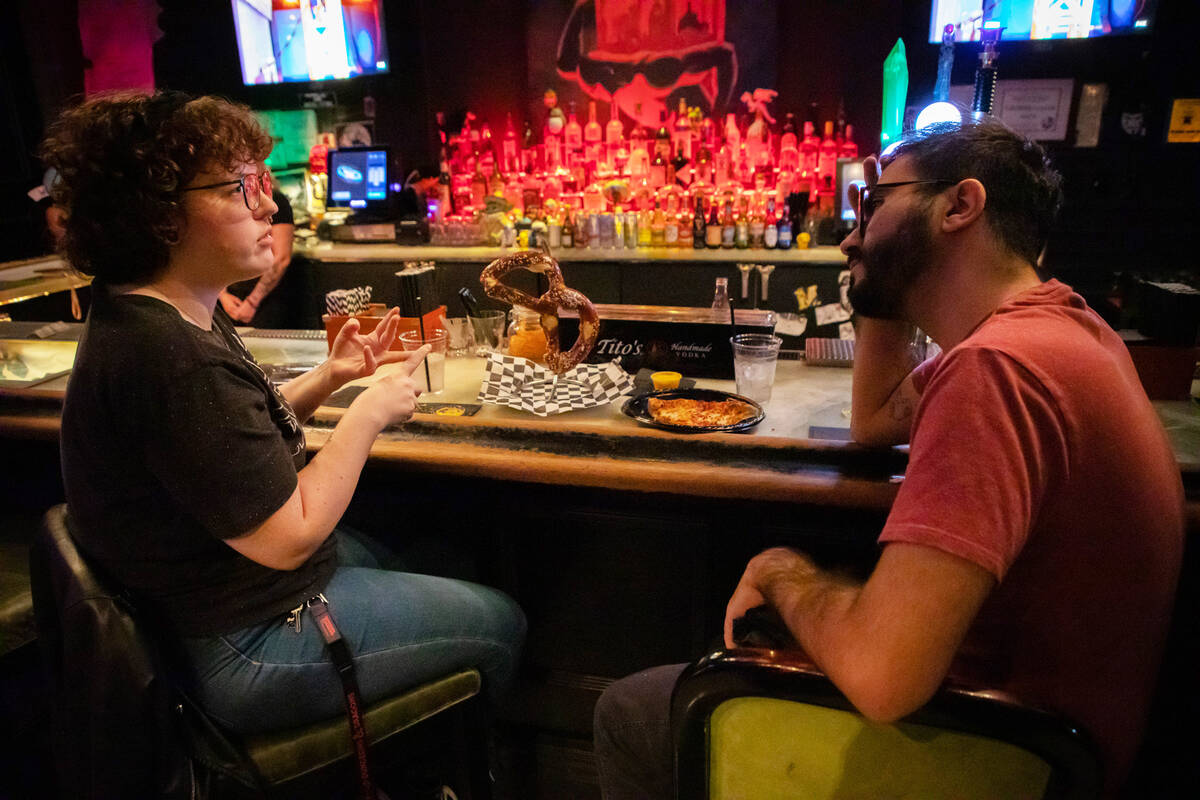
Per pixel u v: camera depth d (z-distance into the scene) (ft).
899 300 3.53
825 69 12.93
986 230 3.25
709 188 12.79
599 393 5.73
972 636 3.18
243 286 12.56
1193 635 4.59
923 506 2.78
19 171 14.48
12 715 5.59
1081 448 2.83
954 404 2.84
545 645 5.87
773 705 3.11
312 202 15.29
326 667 4.16
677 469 4.71
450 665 4.58
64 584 3.80
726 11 12.89
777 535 5.12
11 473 6.51
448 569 5.59
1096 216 11.95
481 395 5.74
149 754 3.73
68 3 14.66
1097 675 3.05
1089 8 10.93
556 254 12.78
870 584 2.89
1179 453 4.41
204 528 3.84
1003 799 2.96
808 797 3.20
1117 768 3.20
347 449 4.12
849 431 5.06
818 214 12.53
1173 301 5.15
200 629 4.02
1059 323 3.03
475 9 13.71
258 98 14.80
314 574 4.31
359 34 13.61
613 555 5.49
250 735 4.17
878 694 2.78
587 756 5.97
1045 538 2.93
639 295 12.72
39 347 6.89
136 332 3.56
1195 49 10.98
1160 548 2.97
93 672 3.66
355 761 4.34
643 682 4.42
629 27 13.25
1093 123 11.60
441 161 14.46
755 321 6.25
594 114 13.84
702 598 5.40
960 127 3.35
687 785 3.35
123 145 3.50
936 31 11.69
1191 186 11.53
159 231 3.59
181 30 14.66
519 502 5.49
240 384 3.71
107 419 3.60
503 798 6.22
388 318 5.23
